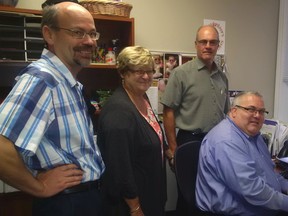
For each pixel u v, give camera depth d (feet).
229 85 9.09
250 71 9.30
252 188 4.46
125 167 4.11
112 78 7.49
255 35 9.19
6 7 5.54
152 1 7.84
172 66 8.20
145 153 4.48
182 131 6.86
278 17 9.39
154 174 4.58
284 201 4.63
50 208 3.20
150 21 7.89
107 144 4.14
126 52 4.64
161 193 4.77
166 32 8.08
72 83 3.35
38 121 2.81
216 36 6.63
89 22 3.35
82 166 3.31
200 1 8.35
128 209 4.41
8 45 5.73
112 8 6.34
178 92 6.73
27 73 2.97
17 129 2.64
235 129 5.06
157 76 8.05
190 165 5.46
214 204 4.82
